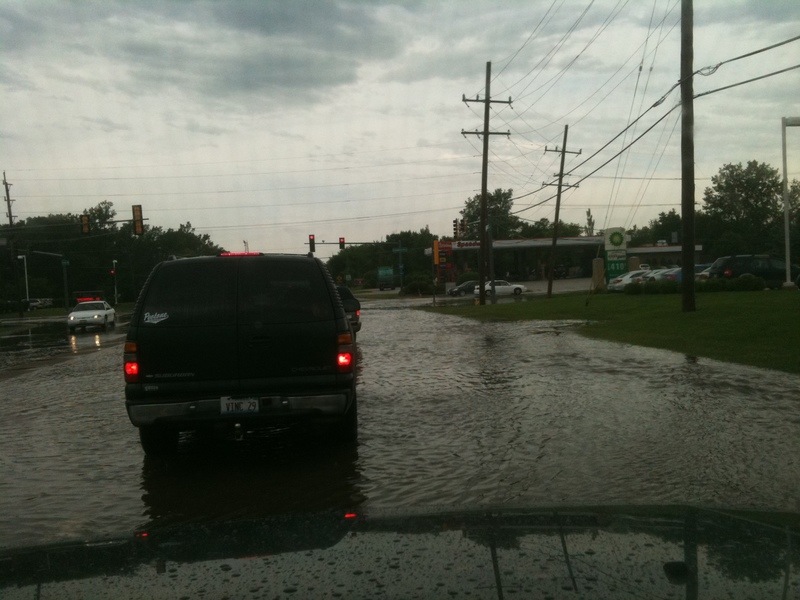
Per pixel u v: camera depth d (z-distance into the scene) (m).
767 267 36.34
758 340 15.23
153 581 2.11
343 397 6.82
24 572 2.29
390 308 48.09
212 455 7.47
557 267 85.69
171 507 5.67
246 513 5.46
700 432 7.75
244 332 6.75
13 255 60.28
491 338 20.58
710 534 2.43
